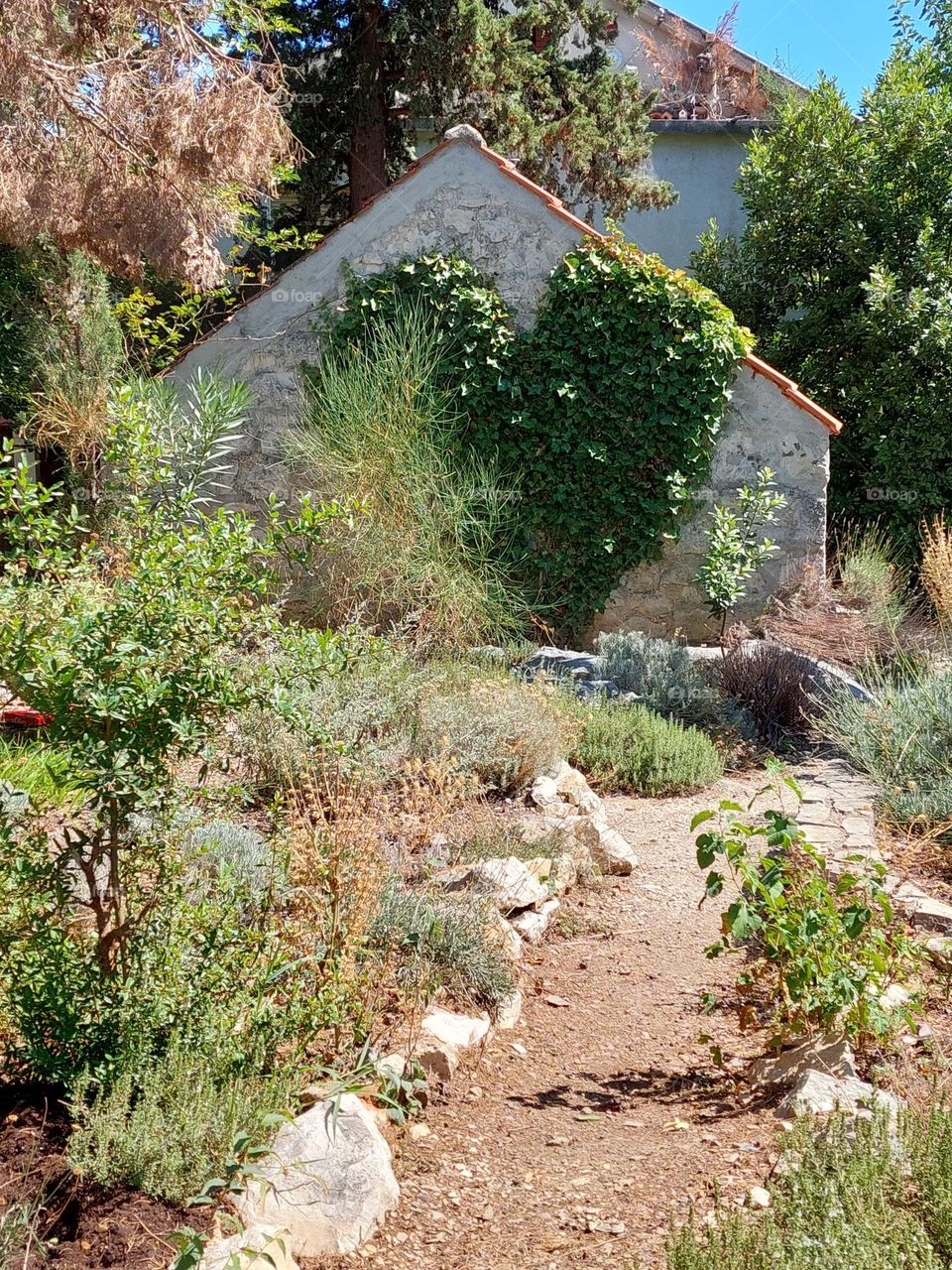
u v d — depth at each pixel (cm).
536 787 684
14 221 886
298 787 556
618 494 1182
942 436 1406
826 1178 267
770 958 425
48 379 1110
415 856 555
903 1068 369
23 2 822
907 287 1481
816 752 888
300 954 374
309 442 1116
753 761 870
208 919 366
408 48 1666
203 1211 277
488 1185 327
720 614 1154
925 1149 283
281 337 1210
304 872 383
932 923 509
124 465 383
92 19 909
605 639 1048
